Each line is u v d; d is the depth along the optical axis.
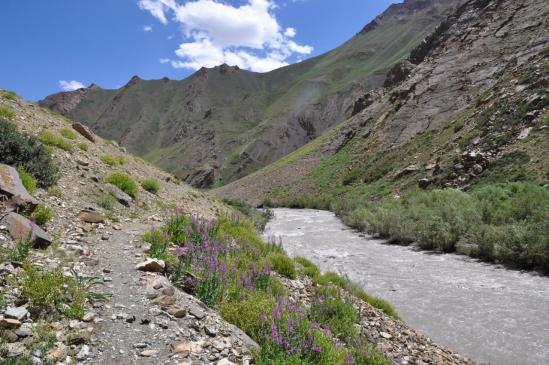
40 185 11.62
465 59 79.44
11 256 6.80
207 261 8.53
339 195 69.06
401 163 62.94
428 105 75.94
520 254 18.94
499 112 48.66
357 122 101.44
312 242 28.47
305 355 5.88
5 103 18.55
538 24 70.62
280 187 93.19
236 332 6.31
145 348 5.29
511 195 28.98
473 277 17.62
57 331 5.18
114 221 11.62
